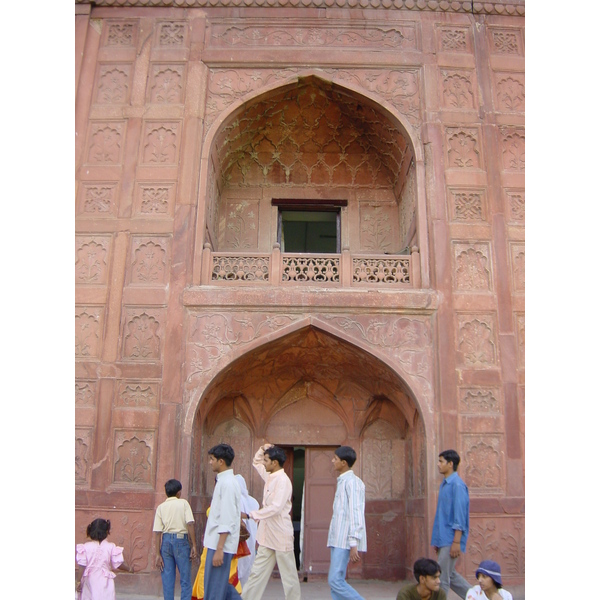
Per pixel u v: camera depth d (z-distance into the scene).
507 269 5.72
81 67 6.27
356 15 6.50
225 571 3.15
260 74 6.33
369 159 7.22
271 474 3.62
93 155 6.02
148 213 5.82
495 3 6.58
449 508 3.76
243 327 5.47
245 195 7.12
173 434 5.15
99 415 5.23
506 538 5.01
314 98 6.55
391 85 6.32
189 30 6.44
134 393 5.29
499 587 3.13
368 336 5.48
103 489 5.05
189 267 5.65
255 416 6.41
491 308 5.59
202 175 5.96
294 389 6.52
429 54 6.39
